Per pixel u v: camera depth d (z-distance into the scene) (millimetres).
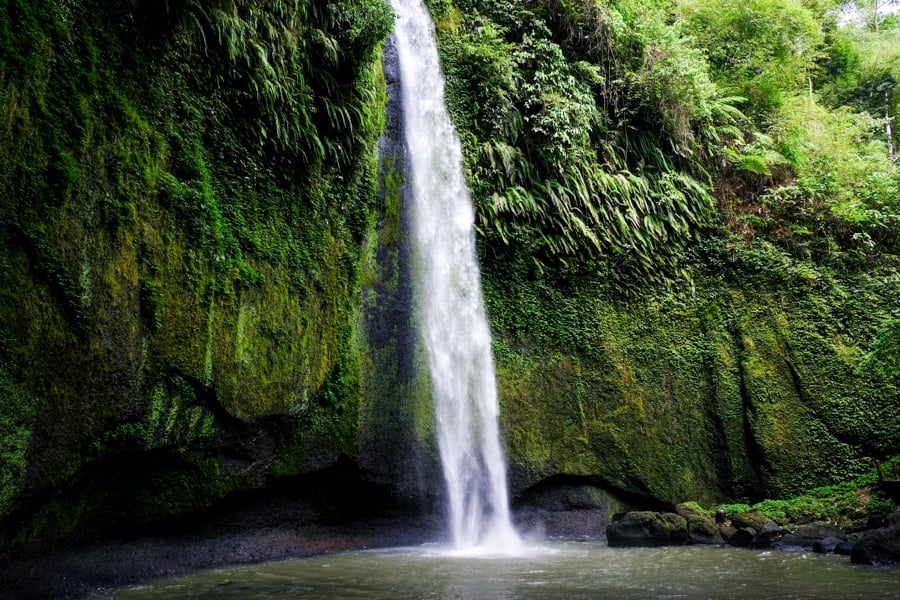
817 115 15828
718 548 8406
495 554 7902
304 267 8180
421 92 10992
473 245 10766
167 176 6352
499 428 10156
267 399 7367
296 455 7875
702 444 11227
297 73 8258
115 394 5691
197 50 6949
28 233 4863
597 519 10398
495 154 11312
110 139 5742
